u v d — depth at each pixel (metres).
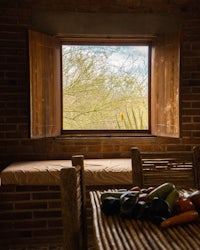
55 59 3.19
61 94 3.32
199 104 3.18
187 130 3.20
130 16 3.17
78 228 1.26
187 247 0.91
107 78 3.36
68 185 1.24
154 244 0.93
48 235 2.76
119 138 3.23
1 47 3.08
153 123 3.27
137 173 1.81
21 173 2.65
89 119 3.34
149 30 3.18
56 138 3.20
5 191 2.71
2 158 3.12
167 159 1.87
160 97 3.16
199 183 1.82
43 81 3.02
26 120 3.13
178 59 2.94
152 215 1.13
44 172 2.65
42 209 2.74
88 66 3.35
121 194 1.29
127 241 0.96
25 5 3.10
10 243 2.74
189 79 3.18
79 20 3.14
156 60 3.21
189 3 3.19
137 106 3.37
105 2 3.15
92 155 3.22
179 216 1.09
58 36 3.20
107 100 3.36
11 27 3.09
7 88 3.10
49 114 3.11
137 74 3.36
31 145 3.16
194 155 1.85
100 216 1.21
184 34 3.18
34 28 3.11
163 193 1.18
